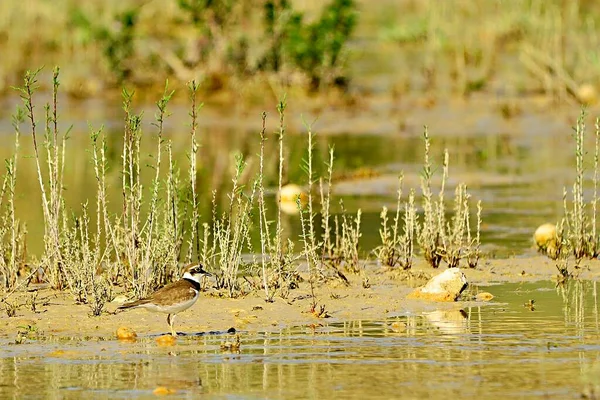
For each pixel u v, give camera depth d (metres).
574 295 14.35
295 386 10.34
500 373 10.66
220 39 36.91
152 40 44.28
